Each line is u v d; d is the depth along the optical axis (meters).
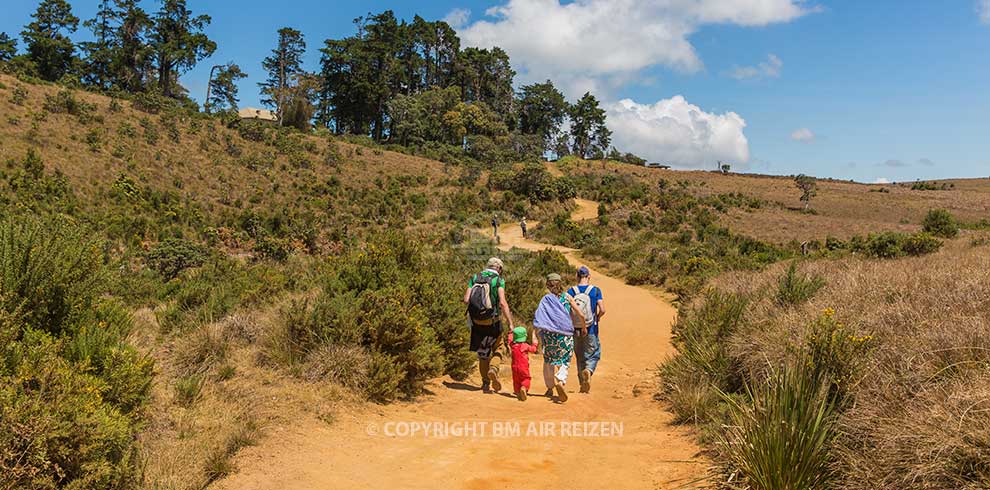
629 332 13.20
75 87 73.44
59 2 100.19
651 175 104.06
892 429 3.36
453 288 9.34
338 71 116.62
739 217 68.88
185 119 67.31
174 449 4.06
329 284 8.28
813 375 4.07
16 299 4.47
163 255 27.52
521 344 6.65
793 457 3.38
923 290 6.75
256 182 56.75
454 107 116.38
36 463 3.18
